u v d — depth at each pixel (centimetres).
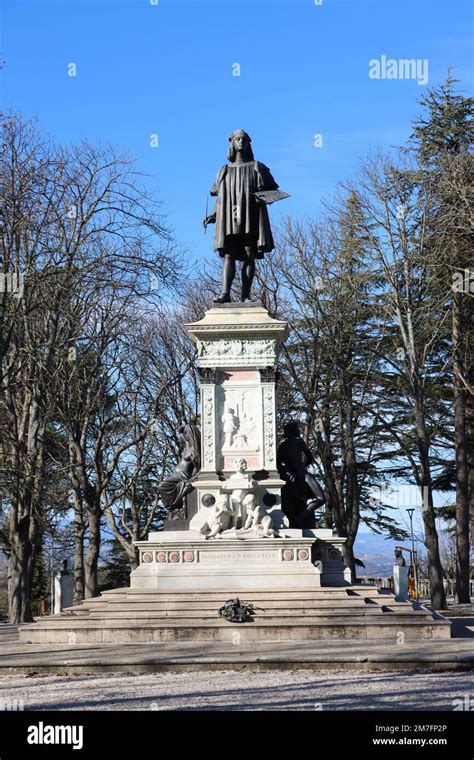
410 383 4747
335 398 5069
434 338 4925
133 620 2388
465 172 4641
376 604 2455
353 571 4984
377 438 5428
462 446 5066
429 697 1597
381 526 6216
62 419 4481
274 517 2683
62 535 5178
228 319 2767
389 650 2084
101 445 4569
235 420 2745
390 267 4691
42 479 4219
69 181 3850
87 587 4534
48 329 4159
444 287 4778
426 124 5266
